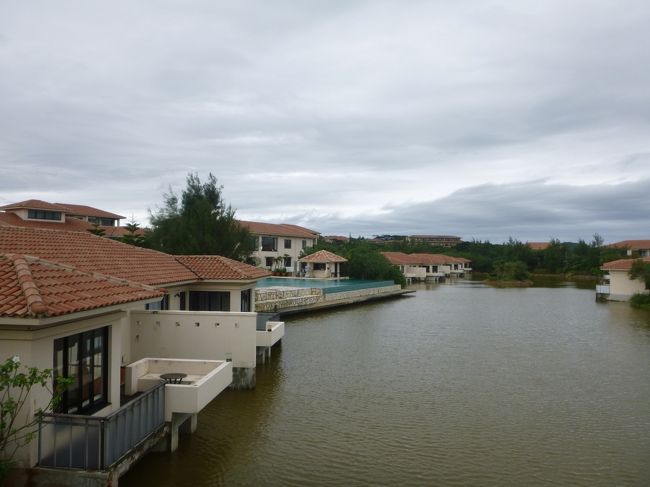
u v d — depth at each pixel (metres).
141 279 17.64
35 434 8.93
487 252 130.00
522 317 41.88
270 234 68.00
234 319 17.62
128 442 10.01
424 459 13.09
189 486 11.39
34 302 8.91
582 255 109.12
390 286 60.41
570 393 19.28
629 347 28.73
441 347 28.38
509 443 14.22
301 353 26.05
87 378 11.03
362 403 17.70
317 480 11.82
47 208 47.28
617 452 13.68
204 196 37.94
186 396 11.92
